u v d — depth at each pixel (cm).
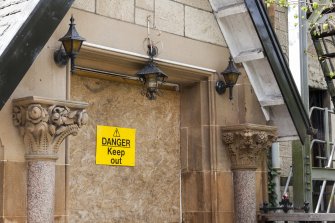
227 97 875
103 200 781
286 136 895
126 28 766
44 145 646
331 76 1041
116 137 802
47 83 676
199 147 862
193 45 841
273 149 1028
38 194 643
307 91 977
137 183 822
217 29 872
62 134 650
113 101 804
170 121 872
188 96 878
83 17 723
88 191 767
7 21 611
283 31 1143
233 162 866
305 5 987
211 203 848
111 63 762
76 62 739
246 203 857
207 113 862
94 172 775
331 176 1040
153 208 837
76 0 718
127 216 805
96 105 786
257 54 849
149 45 786
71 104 649
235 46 880
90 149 774
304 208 877
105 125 792
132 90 827
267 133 863
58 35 694
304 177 963
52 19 615
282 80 859
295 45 979
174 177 869
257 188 895
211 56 861
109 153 793
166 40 809
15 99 644
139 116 833
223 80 871
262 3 841
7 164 639
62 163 687
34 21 595
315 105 1255
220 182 854
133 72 793
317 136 1240
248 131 840
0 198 634
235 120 881
